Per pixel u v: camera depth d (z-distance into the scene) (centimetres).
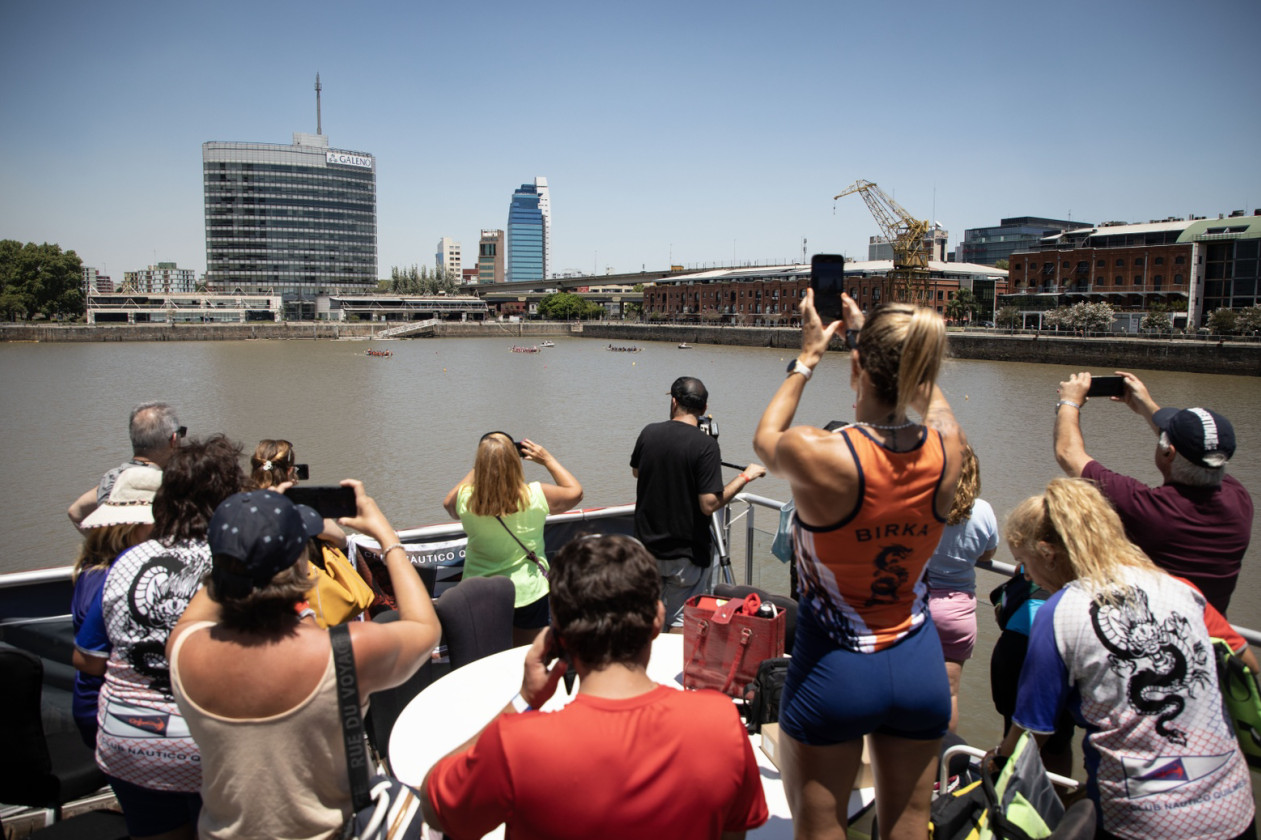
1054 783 307
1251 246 8800
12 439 3725
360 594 348
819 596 225
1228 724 246
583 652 191
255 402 5197
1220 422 304
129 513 313
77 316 16112
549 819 175
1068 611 254
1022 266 11288
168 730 264
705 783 179
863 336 226
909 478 210
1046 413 4556
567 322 18950
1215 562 309
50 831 311
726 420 4250
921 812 229
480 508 421
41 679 321
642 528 457
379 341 16088
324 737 220
